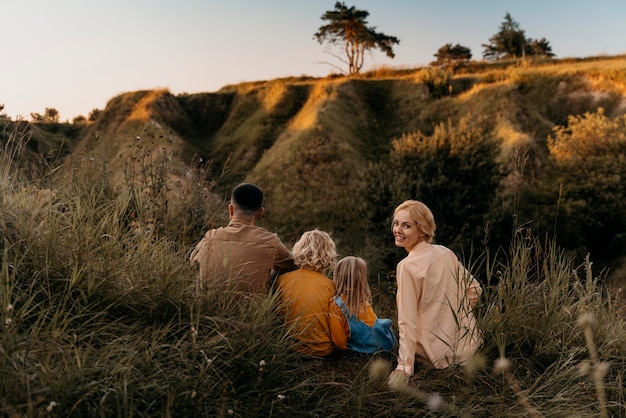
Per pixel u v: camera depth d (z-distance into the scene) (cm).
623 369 321
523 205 1902
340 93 3794
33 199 351
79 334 259
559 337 347
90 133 4034
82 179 476
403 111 3756
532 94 3578
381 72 4875
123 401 223
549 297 366
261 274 345
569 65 3997
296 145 3138
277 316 333
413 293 326
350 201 2480
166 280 301
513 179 2247
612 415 276
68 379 216
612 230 1997
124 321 278
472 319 337
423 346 327
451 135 1867
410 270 328
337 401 277
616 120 2350
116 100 4222
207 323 290
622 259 1884
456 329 329
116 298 282
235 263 342
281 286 348
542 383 307
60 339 238
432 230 341
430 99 3781
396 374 295
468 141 1806
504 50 7431
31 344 226
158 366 244
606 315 375
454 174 1758
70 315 270
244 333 285
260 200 365
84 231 311
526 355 337
